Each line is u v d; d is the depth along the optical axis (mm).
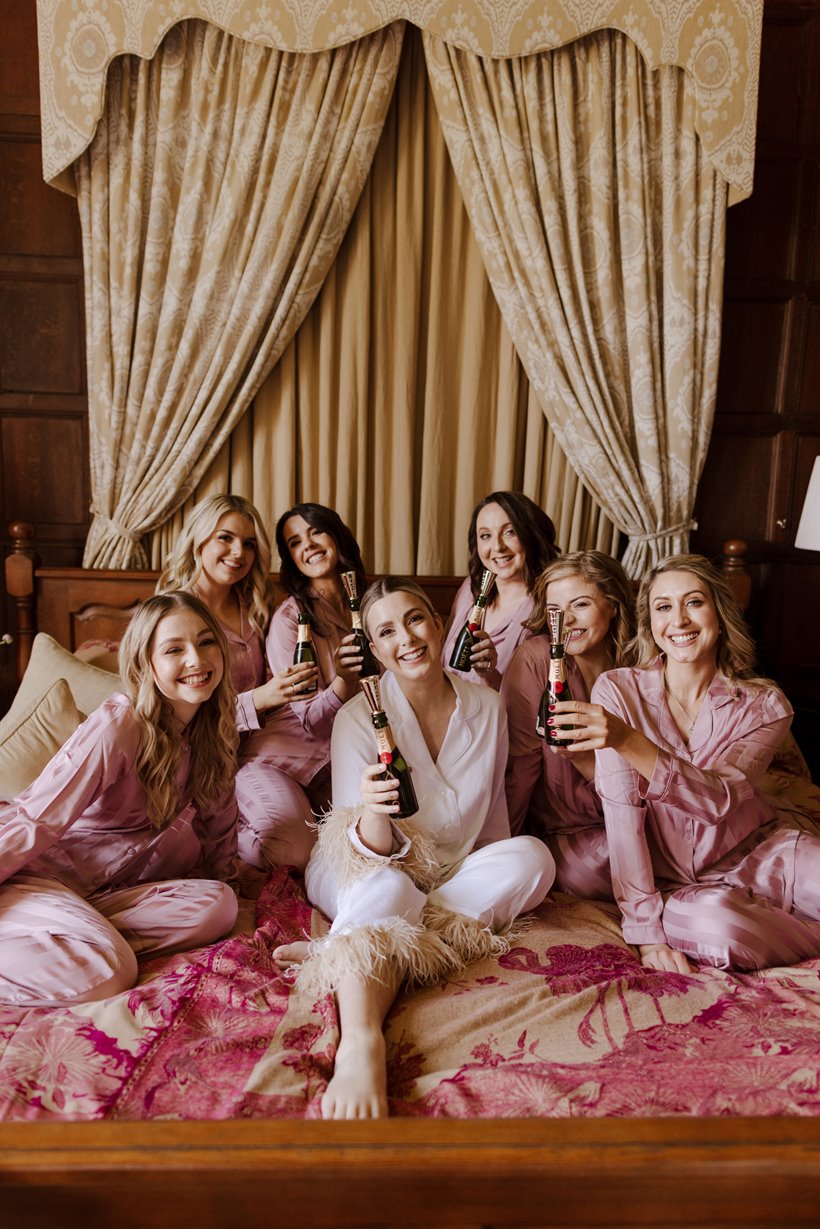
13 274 3674
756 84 3453
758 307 3943
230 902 2084
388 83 3422
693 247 3580
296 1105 1455
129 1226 1058
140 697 2049
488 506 2893
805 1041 1628
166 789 2080
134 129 3428
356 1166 1043
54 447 3801
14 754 2498
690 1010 1764
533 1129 1101
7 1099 1445
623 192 3549
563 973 1917
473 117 3473
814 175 3871
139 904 2025
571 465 3701
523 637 2801
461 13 3330
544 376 3625
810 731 3541
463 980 1887
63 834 1986
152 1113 1442
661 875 2221
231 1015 1733
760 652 4133
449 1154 1054
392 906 1889
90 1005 1759
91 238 3502
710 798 2049
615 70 3477
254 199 3438
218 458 3662
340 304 3652
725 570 3646
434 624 2188
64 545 3854
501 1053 1623
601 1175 1049
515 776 2445
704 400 3674
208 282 3461
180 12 3270
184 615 2064
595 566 2498
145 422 3531
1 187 3631
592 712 1974
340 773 2174
